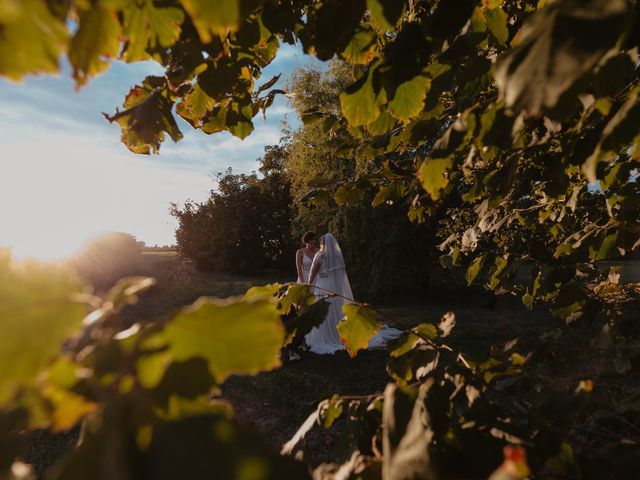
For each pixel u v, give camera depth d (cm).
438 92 120
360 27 115
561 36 48
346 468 70
